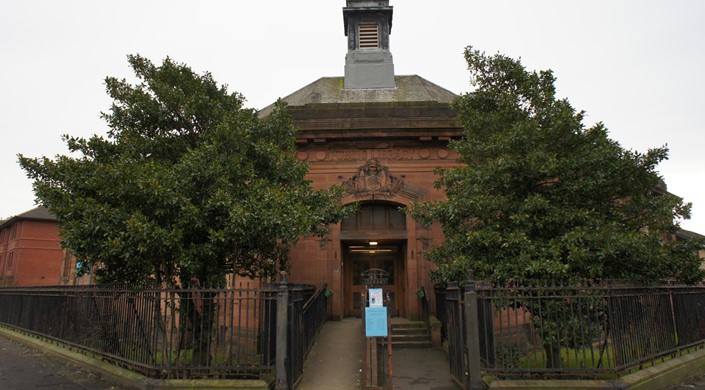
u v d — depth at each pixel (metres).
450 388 8.35
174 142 9.86
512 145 8.66
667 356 8.86
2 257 41.66
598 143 8.77
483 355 7.77
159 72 9.77
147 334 8.28
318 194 10.07
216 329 8.18
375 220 15.35
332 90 18.58
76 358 10.11
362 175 15.03
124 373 8.41
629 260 8.17
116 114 9.57
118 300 9.20
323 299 13.84
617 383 7.08
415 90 18.27
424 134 14.82
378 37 19.20
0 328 16.02
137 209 7.89
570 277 7.77
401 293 16.16
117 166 7.83
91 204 7.63
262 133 10.02
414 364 10.27
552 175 8.59
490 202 8.53
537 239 8.26
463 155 10.27
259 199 8.43
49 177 8.35
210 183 8.53
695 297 10.18
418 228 14.67
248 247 8.93
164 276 9.08
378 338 9.16
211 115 9.62
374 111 15.42
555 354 8.34
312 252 14.70
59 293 11.91
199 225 7.91
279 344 7.43
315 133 14.92
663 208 8.42
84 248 7.66
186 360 7.96
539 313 7.59
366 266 16.50
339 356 10.48
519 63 9.95
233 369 7.68
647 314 8.34
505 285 7.97
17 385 8.53
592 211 8.40
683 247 8.42
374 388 7.84
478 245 8.60
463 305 7.91
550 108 9.07
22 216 37.59
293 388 7.82
